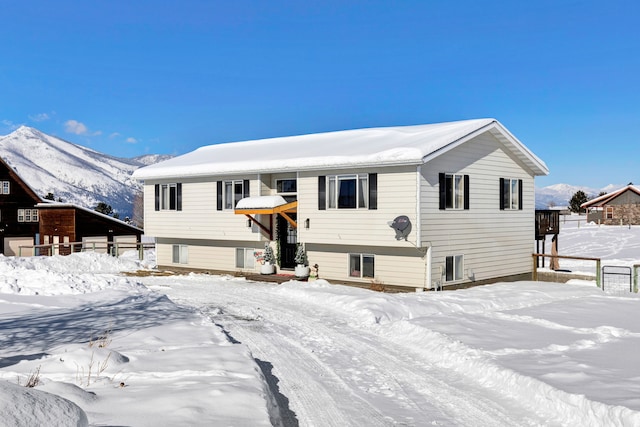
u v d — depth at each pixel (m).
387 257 20.00
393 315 14.16
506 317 13.13
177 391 6.68
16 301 14.96
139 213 94.19
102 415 5.75
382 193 19.19
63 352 9.12
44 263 27.23
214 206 24.86
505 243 22.59
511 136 21.92
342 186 20.34
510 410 7.29
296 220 22.61
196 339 10.30
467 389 8.21
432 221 18.91
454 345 10.21
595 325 11.98
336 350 10.77
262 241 24.00
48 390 6.20
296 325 13.30
